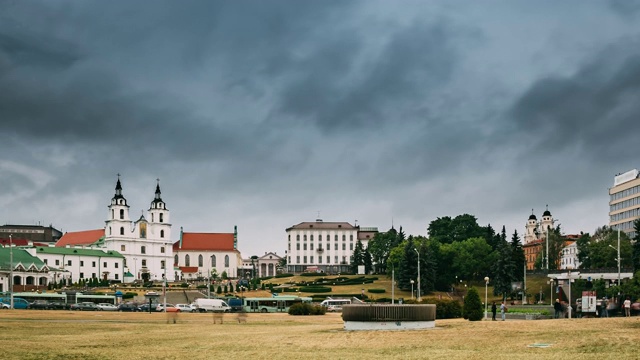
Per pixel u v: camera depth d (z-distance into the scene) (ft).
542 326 206.28
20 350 173.47
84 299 554.87
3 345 184.75
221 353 169.37
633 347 156.25
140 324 291.58
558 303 285.64
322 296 645.92
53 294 553.64
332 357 158.71
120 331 244.01
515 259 630.74
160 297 647.56
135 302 546.26
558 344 168.14
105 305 502.38
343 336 202.90
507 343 173.88
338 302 532.32
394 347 174.19
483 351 162.40
